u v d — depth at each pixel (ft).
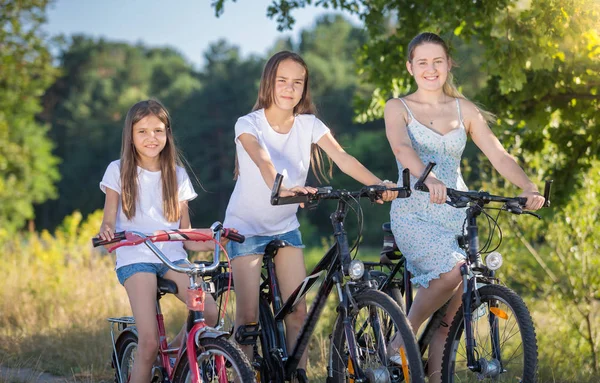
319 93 189.98
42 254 36.83
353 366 13.62
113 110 233.35
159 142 15.33
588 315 22.85
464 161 27.30
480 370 13.42
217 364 13.30
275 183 12.73
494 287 13.44
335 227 13.84
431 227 14.60
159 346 14.94
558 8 19.90
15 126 93.71
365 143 143.13
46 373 21.07
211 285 14.08
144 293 14.70
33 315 28.17
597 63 21.81
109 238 13.37
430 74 15.02
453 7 23.38
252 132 14.88
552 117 24.36
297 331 15.61
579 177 23.56
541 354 22.80
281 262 15.78
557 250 24.06
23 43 62.08
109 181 15.33
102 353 22.67
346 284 13.84
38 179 132.87
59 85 247.29
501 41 21.53
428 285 14.48
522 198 13.53
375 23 26.99
